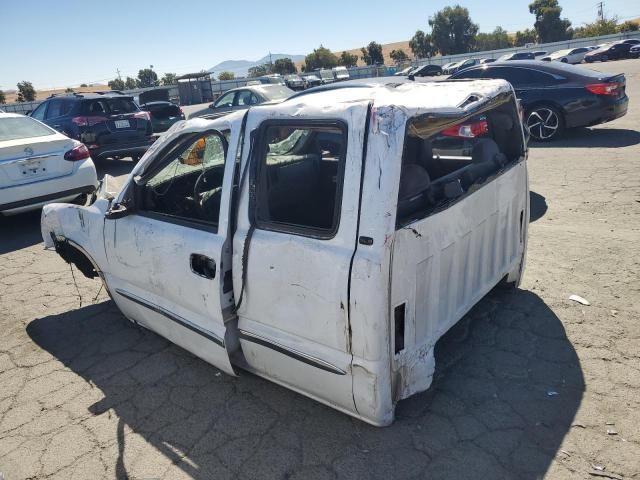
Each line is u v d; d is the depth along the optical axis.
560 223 5.28
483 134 3.88
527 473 2.26
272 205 2.87
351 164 2.15
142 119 10.79
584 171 7.26
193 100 41.66
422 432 2.56
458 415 2.66
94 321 4.10
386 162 2.08
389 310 2.18
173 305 3.11
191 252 2.77
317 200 3.33
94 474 2.49
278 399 2.93
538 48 59.91
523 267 3.75
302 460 2.46
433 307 2.56
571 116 9.33
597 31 72.25
